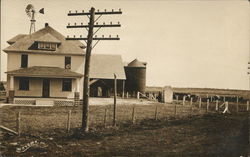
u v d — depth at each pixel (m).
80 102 37.34
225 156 15.38
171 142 17.55
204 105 39.34
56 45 40.22
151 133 19.75
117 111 29.70
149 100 47.47
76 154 15.17
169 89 44.59
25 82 38.06
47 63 40.06
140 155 14.79
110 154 15.11
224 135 18.78
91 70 48.84
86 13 19.98
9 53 39.41
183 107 35.22
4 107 32.09
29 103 36.62
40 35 41.88
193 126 21.67
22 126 21.56
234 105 40.12
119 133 19.77
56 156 14.80
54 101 36.62
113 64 50.91
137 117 25.64
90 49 19.83
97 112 28.92
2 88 52.28
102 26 19.84
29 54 39.66
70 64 40.59
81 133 18.97
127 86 55.59
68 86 38.56
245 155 15.72
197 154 15.19
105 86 49.66
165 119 24.56
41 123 22.86
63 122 23.36
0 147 16.19
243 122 21.72
